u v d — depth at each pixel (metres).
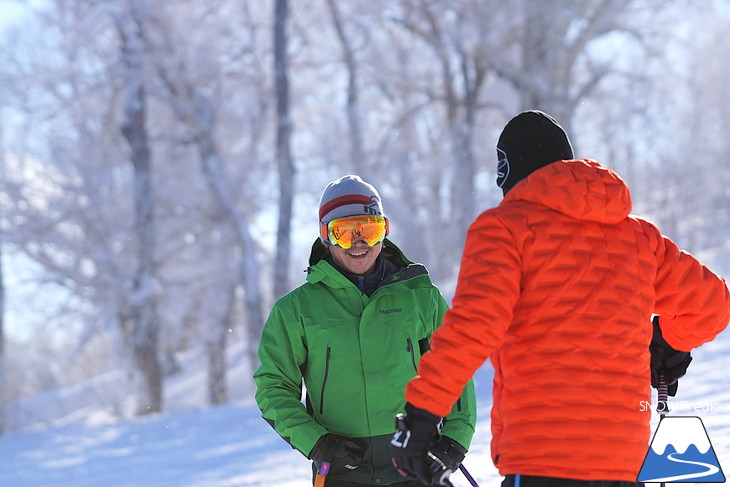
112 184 45.91
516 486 3.97
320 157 53.53
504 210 4.11
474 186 54.16
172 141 47.41
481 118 57.91
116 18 42.97
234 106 49.72
